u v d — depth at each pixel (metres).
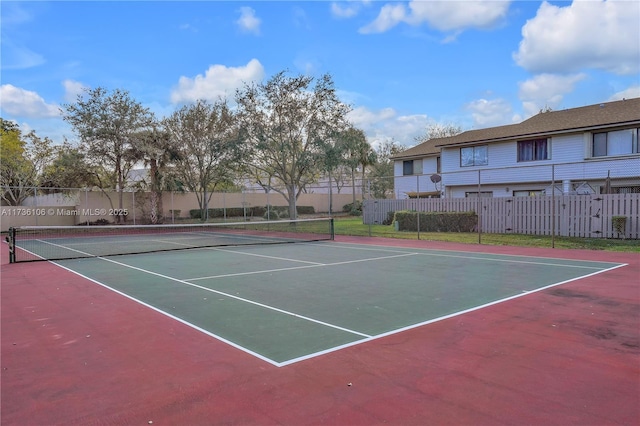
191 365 4.71
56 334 5.95
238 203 40.91
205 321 6.46
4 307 7.59
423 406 3.70
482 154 29.31
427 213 24.48
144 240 22.34
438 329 5.93
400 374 4.39
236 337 5.67
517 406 3.68
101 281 10.02
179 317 6.71
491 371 4.45
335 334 5.74
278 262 13.04
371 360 4.79
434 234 22.39
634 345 5.20
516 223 21.44
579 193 21.95
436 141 36.53
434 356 4.89
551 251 15.09
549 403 3.73
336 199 50.09
